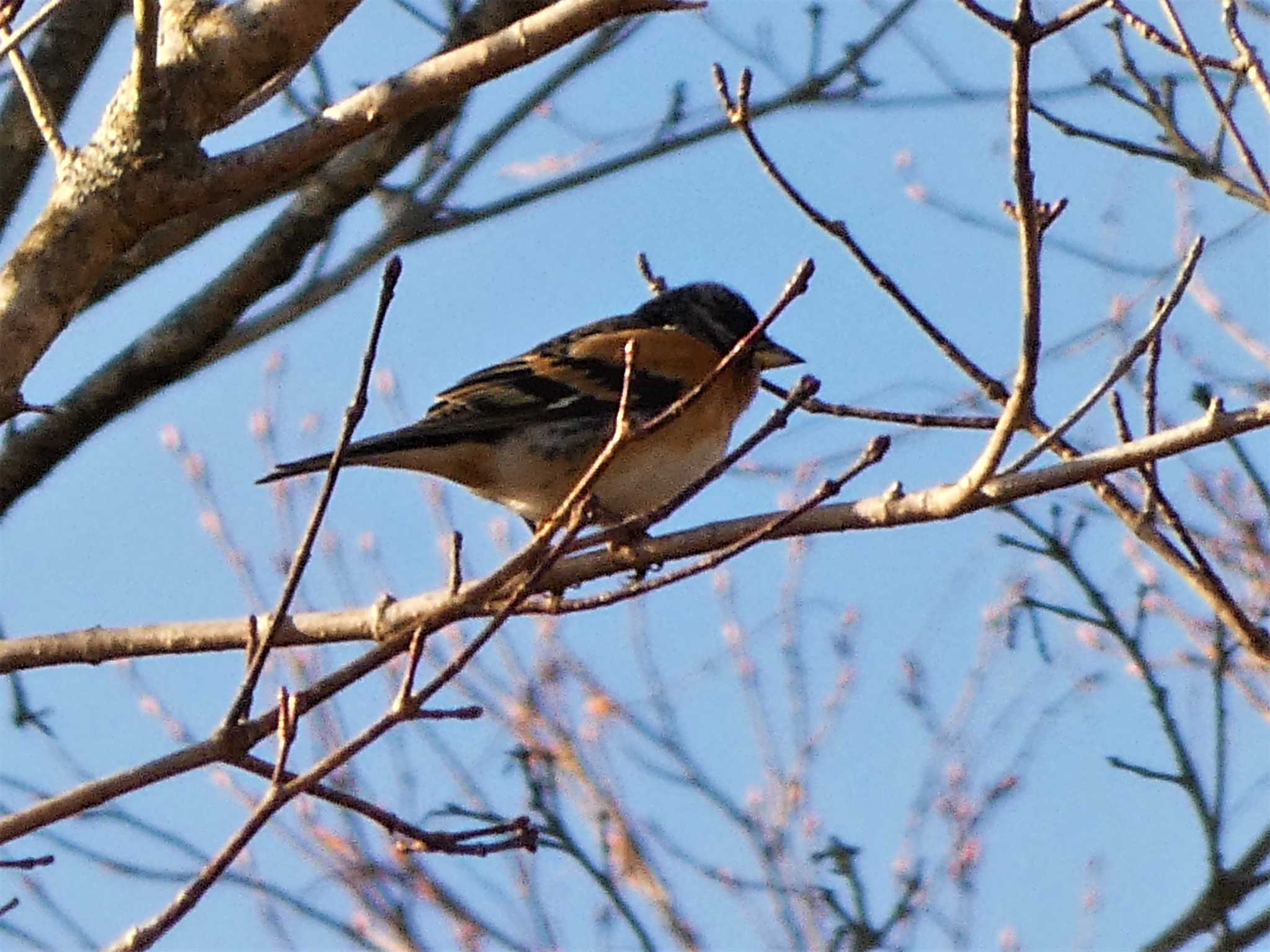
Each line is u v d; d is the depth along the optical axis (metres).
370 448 10.73
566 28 7.88
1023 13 7.05
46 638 8.83
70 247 8.30
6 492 11.64
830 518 8.63
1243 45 8.95
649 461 11.50
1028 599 11.76
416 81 8.13
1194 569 9.56
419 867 13.36
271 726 7.55
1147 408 9.29
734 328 12.75
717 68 9.30
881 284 9.79
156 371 11.61
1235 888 11.46
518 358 11.70
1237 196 10.56
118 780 7.37
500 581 7.37
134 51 8.12
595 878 12.75
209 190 8.30
